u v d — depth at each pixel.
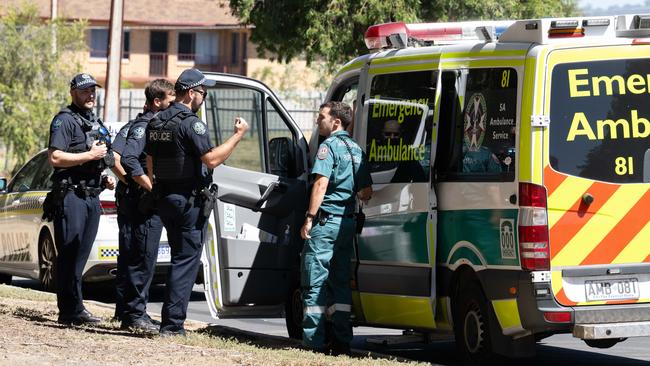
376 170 18.58
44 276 27.67
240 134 18.03
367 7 49.94
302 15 51.47
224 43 123.31
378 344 20.78
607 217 15.99
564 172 15.91
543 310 15.70
